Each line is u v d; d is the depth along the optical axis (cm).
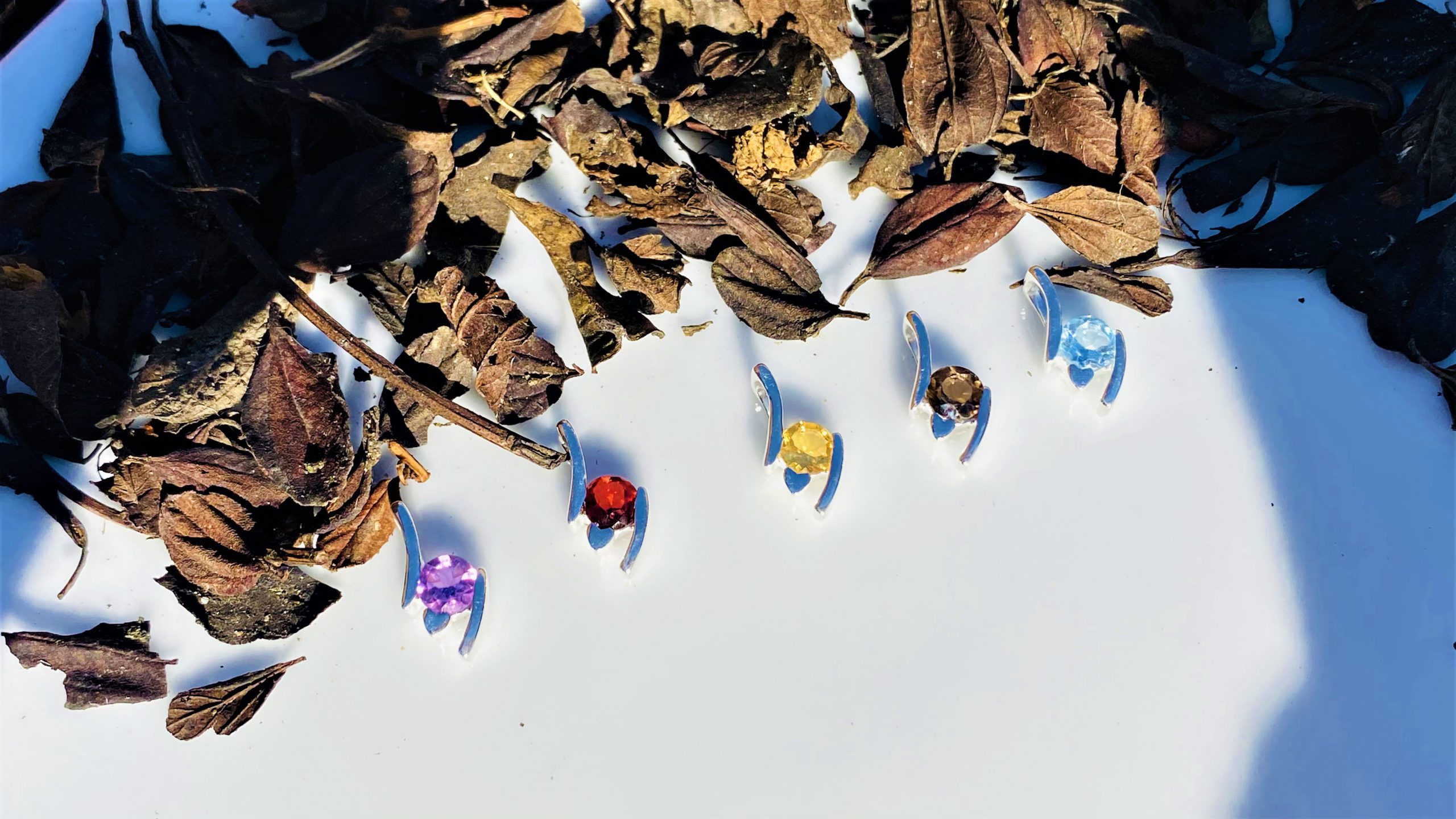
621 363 18
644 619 17
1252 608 17
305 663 17
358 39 20
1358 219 19
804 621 17
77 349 18
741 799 16
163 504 17
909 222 19
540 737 16
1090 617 17
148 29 20
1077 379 18
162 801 16
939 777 16
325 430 17
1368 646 17
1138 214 19
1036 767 16
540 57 19
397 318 18
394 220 18
